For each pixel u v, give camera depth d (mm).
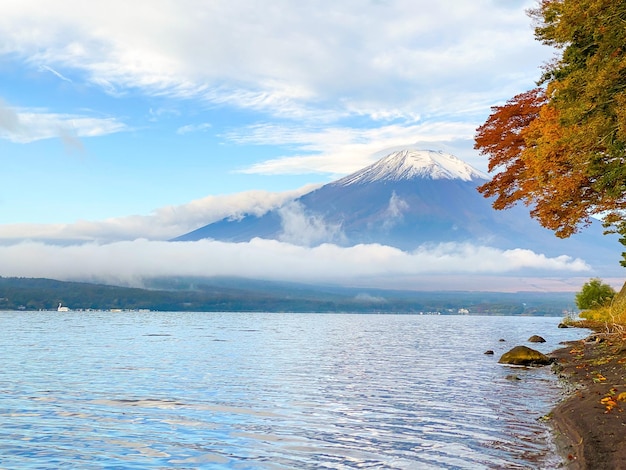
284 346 47125
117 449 11758
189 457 11094
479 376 23922
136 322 118250
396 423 14055
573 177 23500
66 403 17578
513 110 31734
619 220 26062
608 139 19531
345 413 15594
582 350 30016
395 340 56656
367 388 20812
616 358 23391
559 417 13250
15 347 43000
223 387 21297
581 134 19000
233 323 118062
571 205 26031
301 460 10734
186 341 53469
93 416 15398
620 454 9445
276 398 18453
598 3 17641
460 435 12500
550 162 23828
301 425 13977
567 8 19812
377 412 15688
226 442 12266
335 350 42250
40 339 54031
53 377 24422
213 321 133625
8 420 14859
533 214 29281
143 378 24250
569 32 20047
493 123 32750
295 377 24547
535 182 27234
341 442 12117
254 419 14820
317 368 28625
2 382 22609
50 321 118375
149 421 14648
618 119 17672
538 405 16172
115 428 13812
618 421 11547
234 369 28125
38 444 12227
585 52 20891
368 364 30578
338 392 19797
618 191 21344
